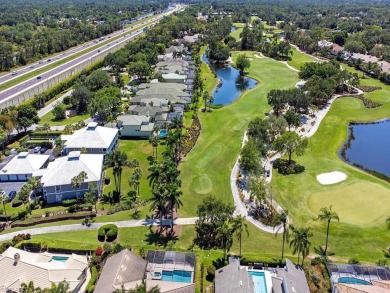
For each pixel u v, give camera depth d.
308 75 191.62
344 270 68.56
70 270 66.56
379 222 86.00
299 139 109.00
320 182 103.69
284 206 92.56
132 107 154.12
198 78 190.75
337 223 85.81
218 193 98.00
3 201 88.75
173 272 68.38
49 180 95.44
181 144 123.00
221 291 62.53
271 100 149.38
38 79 197.12
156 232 82.81
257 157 103.12
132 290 57.84
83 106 160.12
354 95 177.75
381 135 141.12
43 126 136.50
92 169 100.44
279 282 63.97
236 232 78.31
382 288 61.53
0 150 124.44
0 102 153.62
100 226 85.25
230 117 149.62
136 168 101.25
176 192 80.06
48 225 85.81
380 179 106.44
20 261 66.25
